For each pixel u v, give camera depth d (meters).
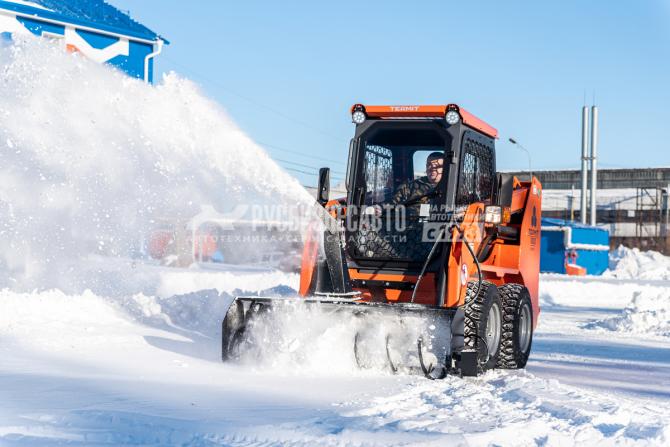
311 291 7.49
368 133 7.81
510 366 7.93
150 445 4.02
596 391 7.02
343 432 4.25
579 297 25.81
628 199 60.09
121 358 6.98
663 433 4.62
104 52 18.20
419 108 7.64
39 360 6.63
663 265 40.41
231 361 6.96
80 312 9.65
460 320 6.55
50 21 17.19
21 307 9.34
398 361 6.74
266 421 4.54
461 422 4.69
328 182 7.71
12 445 3.87
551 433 4.53
